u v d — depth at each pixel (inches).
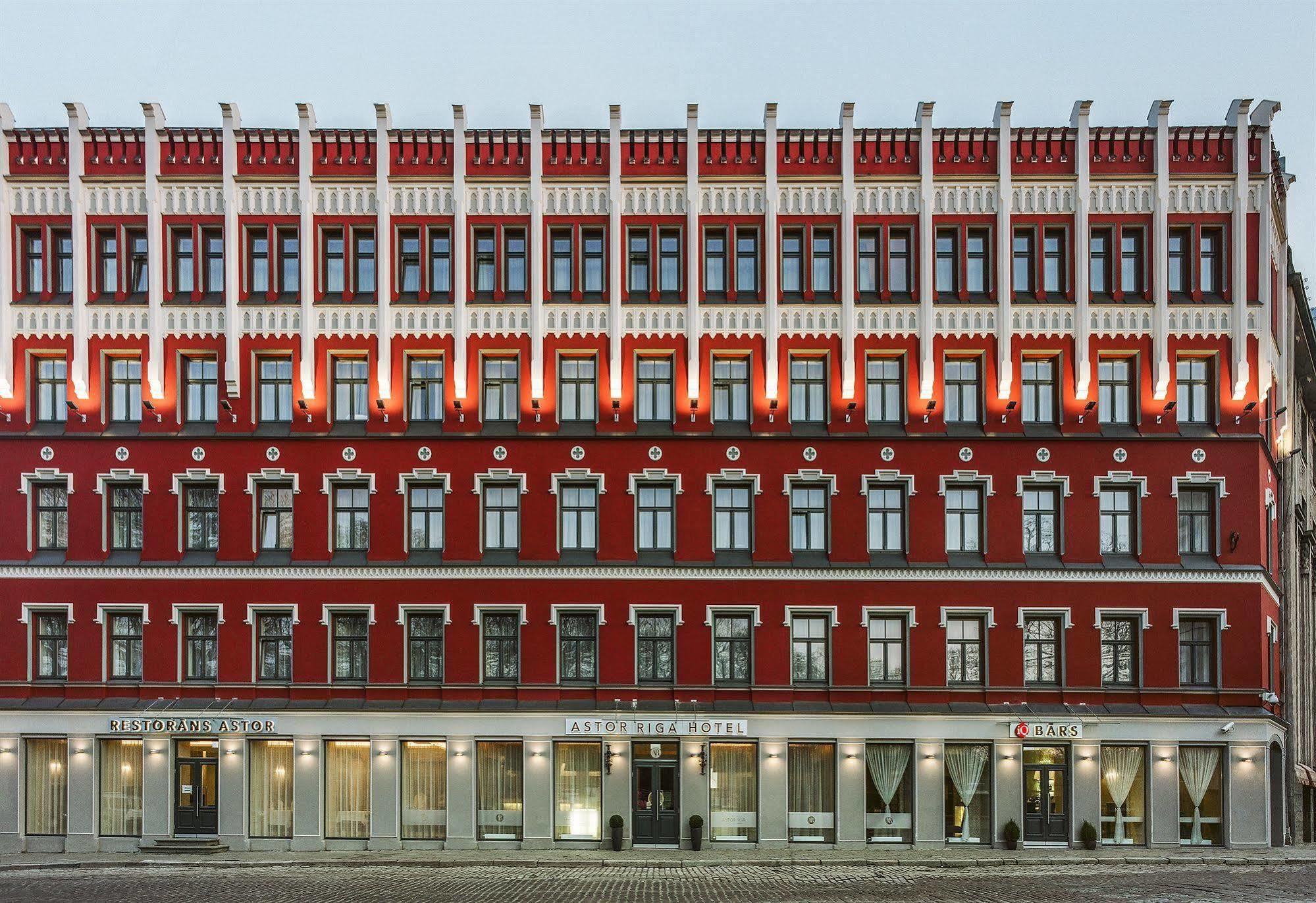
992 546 1567.4
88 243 1624.0
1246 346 1578.5
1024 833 1535.4
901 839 1533.0
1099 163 1598.2
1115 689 1544.0
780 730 1542.8
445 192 1614.2
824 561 1569.9
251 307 1603.1
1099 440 1571.1
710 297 1609.3
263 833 1550.2
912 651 1553.9
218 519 1592.0
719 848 1524.4
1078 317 1578.5
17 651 1577.3
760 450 1585.9
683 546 1574.8
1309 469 2182.6
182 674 1573.6
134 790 1567.4
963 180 1596.9
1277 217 1736.0
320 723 1550.2
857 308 1593.3
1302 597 2037.4
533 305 1589.6
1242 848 1508.4
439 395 1609.3
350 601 1571.1
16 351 1616.6
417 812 1547.7
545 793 1535.4
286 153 1620.3
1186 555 1574.8
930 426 1582.2
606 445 1588.3
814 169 1610.5
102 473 1595.7
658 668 1569.9
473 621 1566.2
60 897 1190.3
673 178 1605.6
